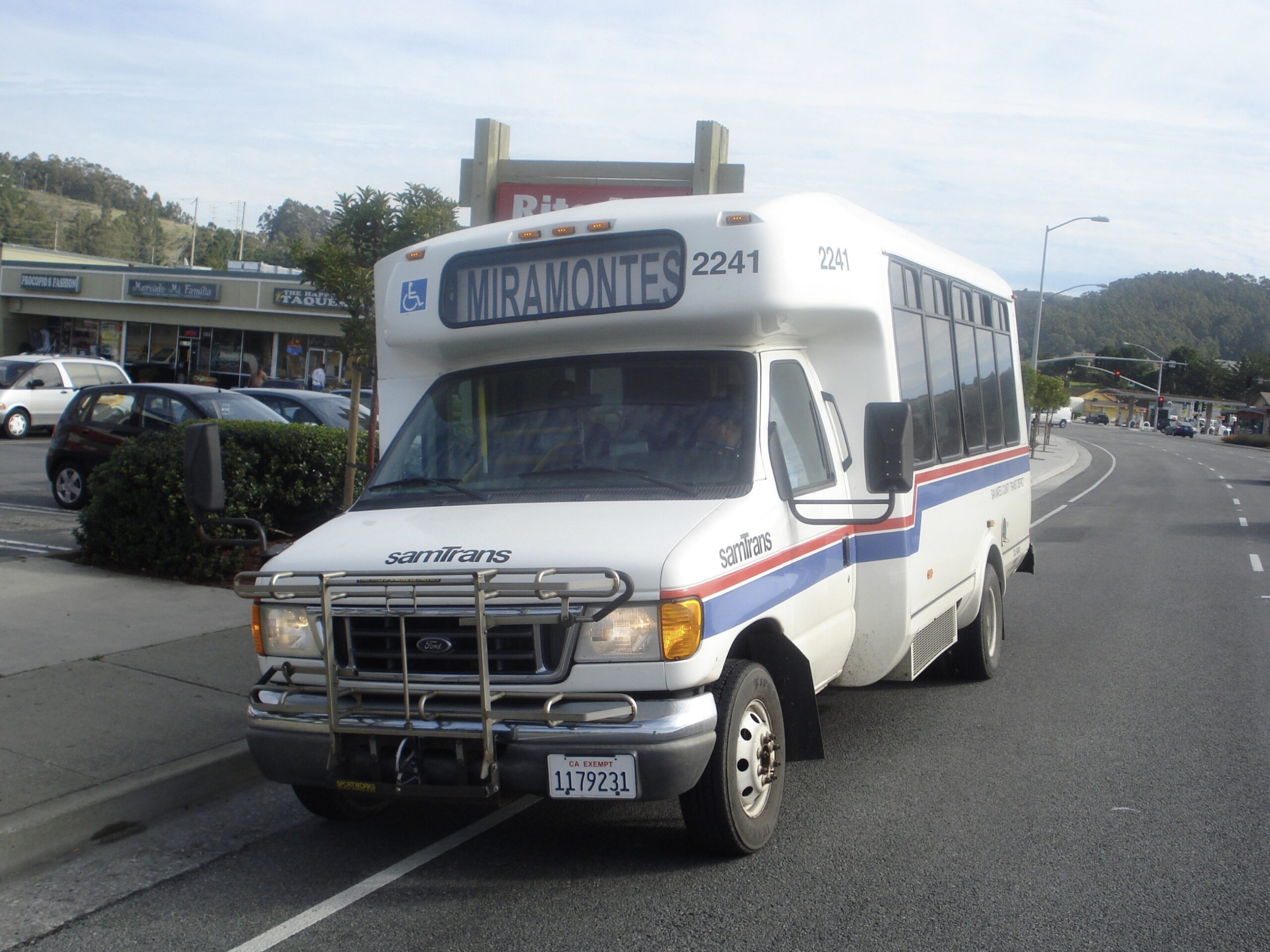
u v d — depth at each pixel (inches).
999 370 349.7
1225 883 181.8
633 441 198.2
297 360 1804.9
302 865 192.5
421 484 204.4
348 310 433.4
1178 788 229.9
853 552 227.1
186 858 197.3
